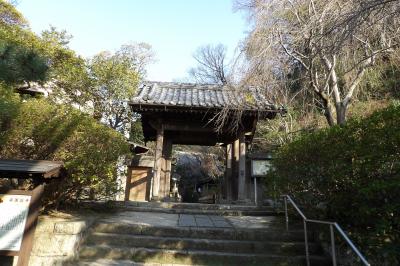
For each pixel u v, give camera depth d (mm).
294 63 7797
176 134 11648
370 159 4359
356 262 4414
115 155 6898
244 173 9992
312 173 5766
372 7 4676
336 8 5379
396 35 6254
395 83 9531
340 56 6953
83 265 4914
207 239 5832
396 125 4195
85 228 5539
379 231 4066
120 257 5332
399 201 3980
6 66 3518
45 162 4797
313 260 5168
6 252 4117
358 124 4832
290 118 12148
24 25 15836
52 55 14500
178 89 11781
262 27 6918
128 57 20375
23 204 4348
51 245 4770
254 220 7230
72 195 6887
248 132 10680
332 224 4305
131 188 11539
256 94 8734
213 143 12094
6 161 4676
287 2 6859
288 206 6988
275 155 7422
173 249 5578
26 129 5801
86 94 16328
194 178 26594
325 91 8414
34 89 7949
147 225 6090
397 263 3869
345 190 5066
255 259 5281
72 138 6145
